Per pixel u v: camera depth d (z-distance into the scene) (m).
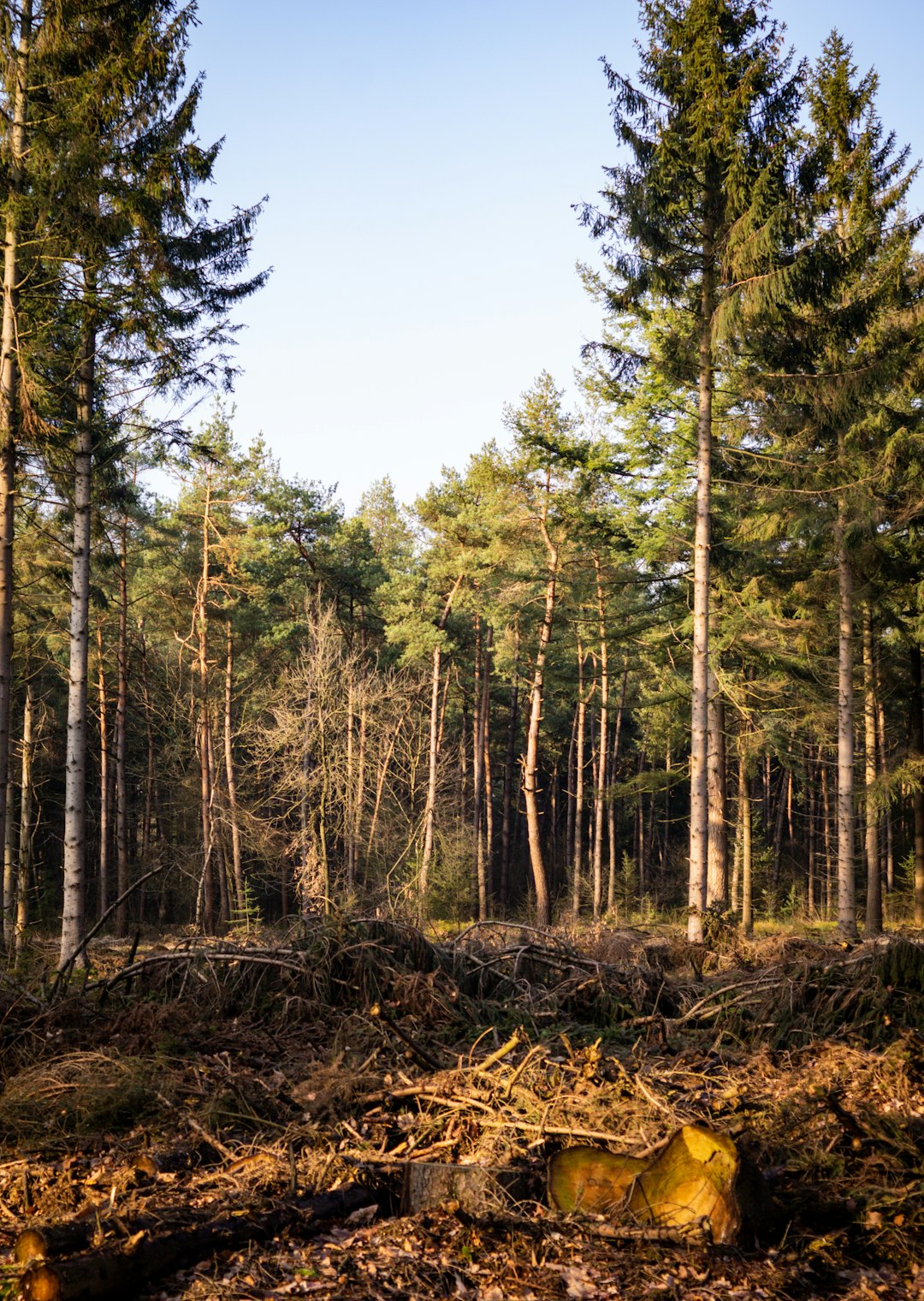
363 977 9.03
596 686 36.50
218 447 30.88
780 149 14.62
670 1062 7.82
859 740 31.41
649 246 15.05
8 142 13.49
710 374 15.71
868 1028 8.64
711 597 20.55
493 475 26.91
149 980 9.73
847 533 16.70
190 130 14.87
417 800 38.91
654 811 50.28
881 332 17.27
